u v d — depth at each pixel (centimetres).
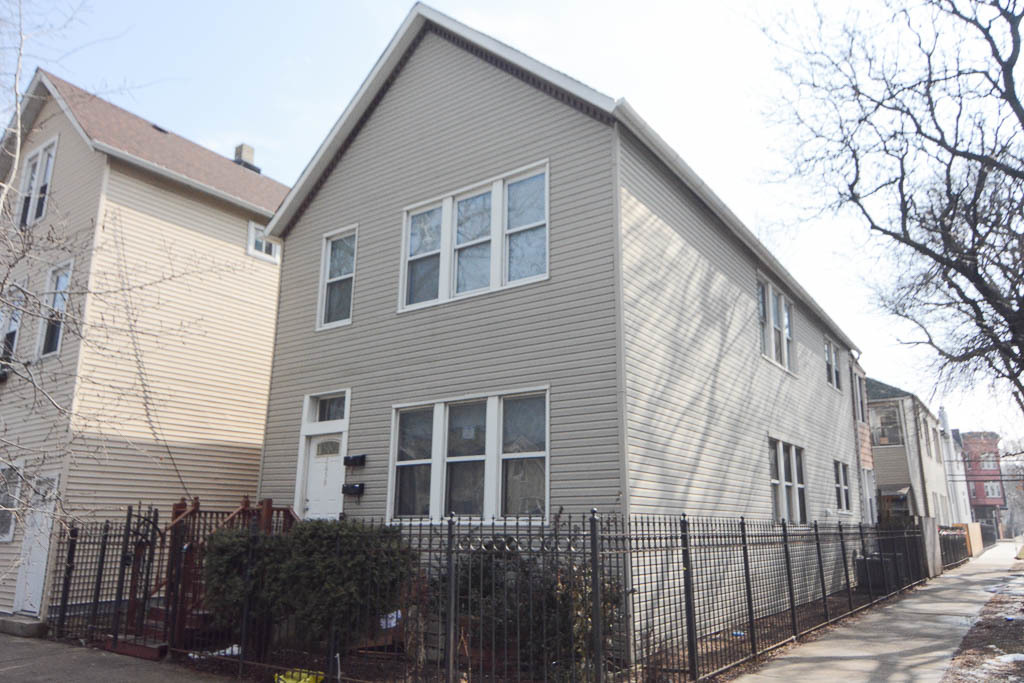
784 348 1686
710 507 1181
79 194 1577
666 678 809
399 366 1245
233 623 939
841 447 2055
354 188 1420
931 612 1416
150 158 1638
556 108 1159
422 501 1164
